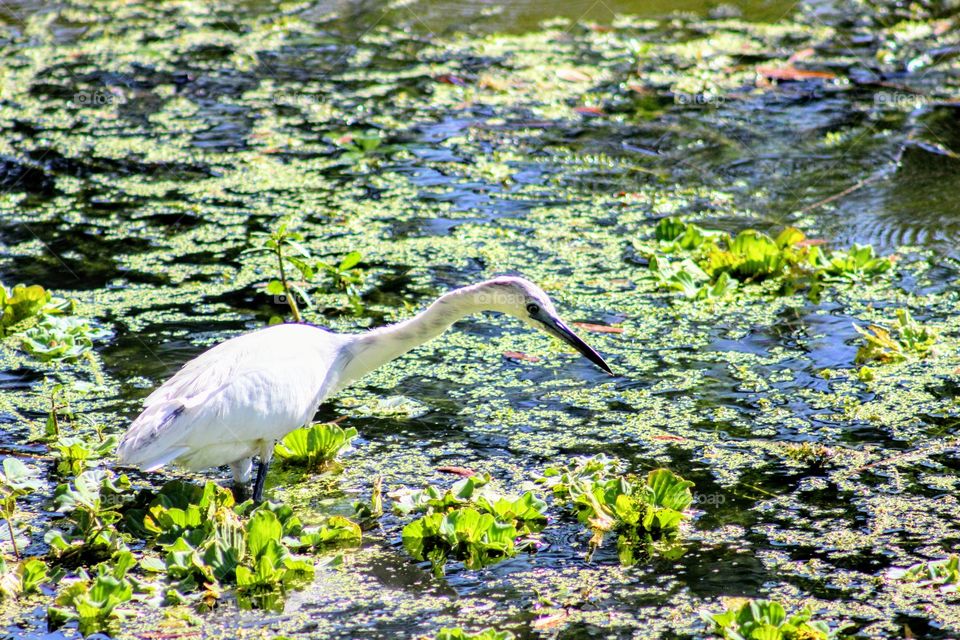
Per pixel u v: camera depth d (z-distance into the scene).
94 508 8.06
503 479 8.92
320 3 23.83
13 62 20.23
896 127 16.94
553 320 9.22
